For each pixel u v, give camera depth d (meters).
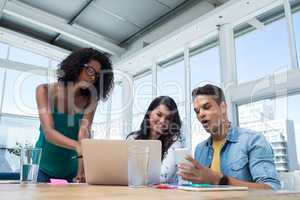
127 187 0.91
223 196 0.54
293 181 2.20
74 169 1.49
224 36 3.77
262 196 0.56
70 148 1.41
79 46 5.12
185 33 4.00
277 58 3.28
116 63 5.06
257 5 3.36
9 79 4.70
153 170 1.07
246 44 3.69
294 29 3.22
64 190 0.72
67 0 4.10
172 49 4.48
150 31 4.85
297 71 2.98
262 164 1.45
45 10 4.34
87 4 4.16
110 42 5.09
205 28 3.88
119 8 4.23
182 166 1.11
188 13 4.24
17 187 0.82
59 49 4.91
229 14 3.56
